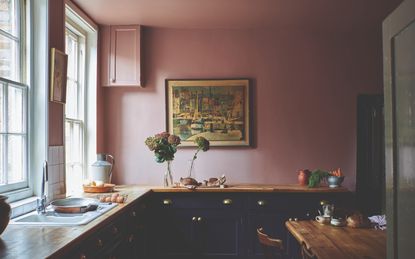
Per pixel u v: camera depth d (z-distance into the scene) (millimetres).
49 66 3062
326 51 4562
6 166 2695
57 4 3260
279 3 3760
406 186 1201
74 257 1976
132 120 4578
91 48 4328
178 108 4551
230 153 4559
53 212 2656
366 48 4547
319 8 3898
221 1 3705
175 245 4113
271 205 4074
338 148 4531
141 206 3670
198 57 4582
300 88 4562
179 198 4121
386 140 1357
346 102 4543
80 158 4203
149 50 4586
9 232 2057
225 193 4109
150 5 3812
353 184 4508
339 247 2326
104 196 3311
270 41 4578
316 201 4059
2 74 2676
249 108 4527
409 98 1171
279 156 4543
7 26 2775
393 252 1308
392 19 1292
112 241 2662
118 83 4414
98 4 3770
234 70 4578
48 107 3045
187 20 4297
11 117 2771
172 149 4184
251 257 4062
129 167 4574
